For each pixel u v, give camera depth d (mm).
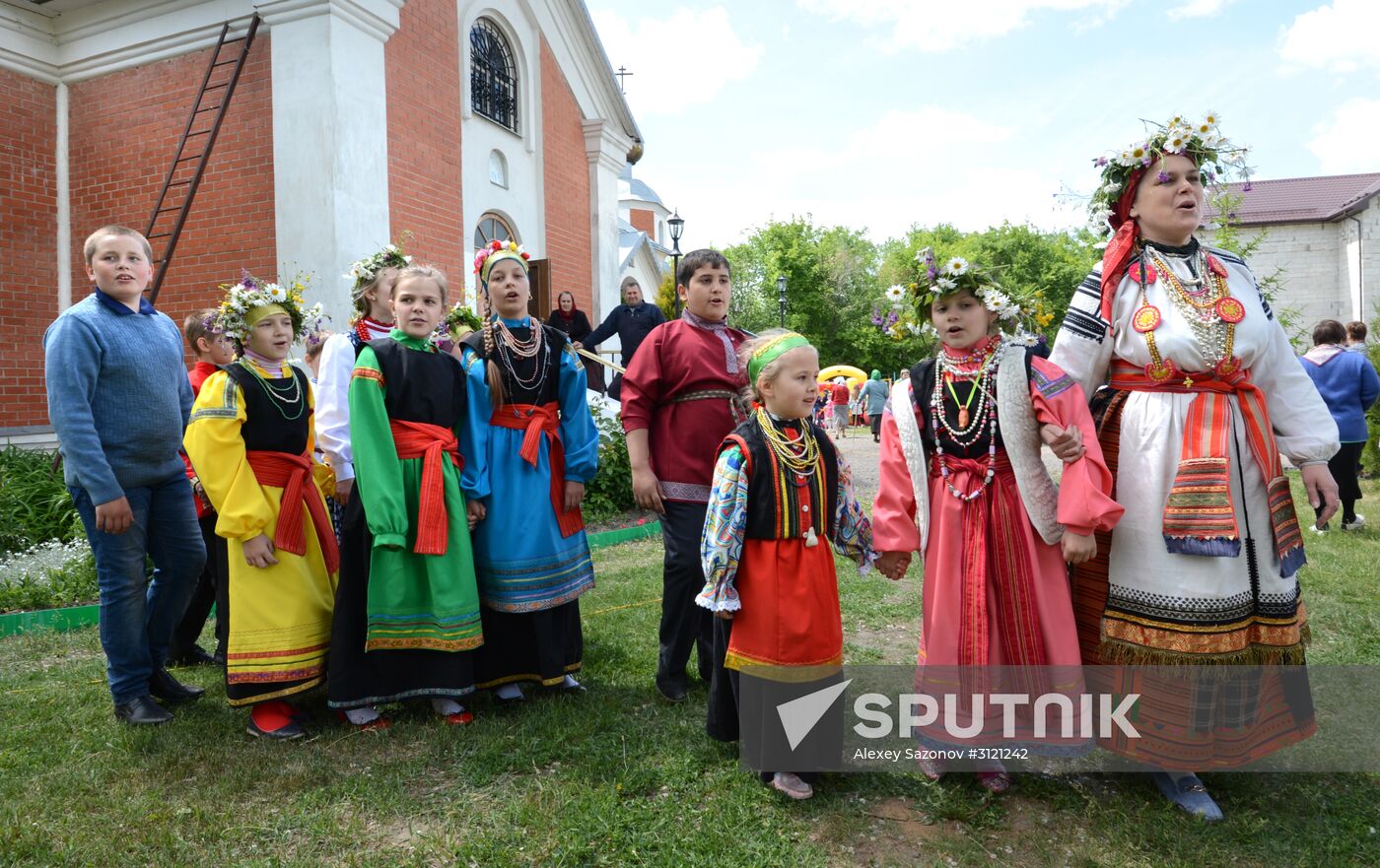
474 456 3443
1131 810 2594
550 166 11703
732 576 2703
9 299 8867
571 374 3648
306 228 7855
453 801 2695
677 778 2779
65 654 4391
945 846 2408
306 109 7812
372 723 3281
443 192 9422
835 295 44125
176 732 3242
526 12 11172
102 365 3344
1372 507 8047
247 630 3236
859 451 16781
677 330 3486
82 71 9039
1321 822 2496
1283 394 2811
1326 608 4578
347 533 3342
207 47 8469
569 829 2473
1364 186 26734
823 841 2451
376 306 4250
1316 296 25859
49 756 3033
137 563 3408
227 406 3279
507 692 3512
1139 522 2621
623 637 4250
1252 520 2605
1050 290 48281
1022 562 2697
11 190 8836
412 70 8969
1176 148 2688
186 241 8477
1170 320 2627
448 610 3252
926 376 2879
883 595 5035
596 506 7879
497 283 3541
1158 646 2557
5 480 7352
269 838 2498
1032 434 2707
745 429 2764
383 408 3297
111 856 2387
